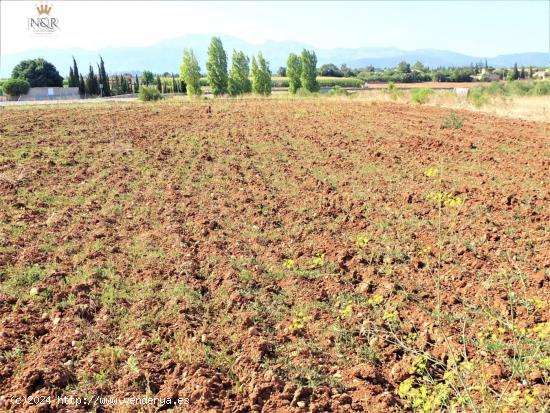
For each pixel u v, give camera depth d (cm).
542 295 597
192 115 2323
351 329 564
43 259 729
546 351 490
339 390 469
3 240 778
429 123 1889
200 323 577
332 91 3953
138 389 468
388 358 516
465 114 2167
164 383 478
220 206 980
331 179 1156
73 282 662
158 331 554
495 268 683
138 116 2302
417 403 391
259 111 2445
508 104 2642
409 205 948
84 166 1270
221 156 1405
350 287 659
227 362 508
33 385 462
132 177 1172
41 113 2411
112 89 7569
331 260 736
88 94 6888
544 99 3309
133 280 676
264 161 1348
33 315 584
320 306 613
